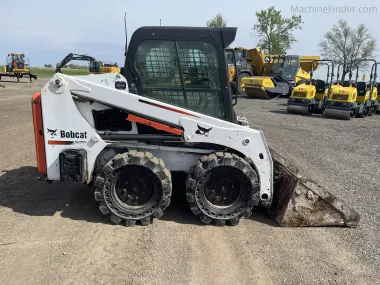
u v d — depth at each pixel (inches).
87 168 179.9
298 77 983.6
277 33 1758.1
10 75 1334.9
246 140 179.9
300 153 349.4
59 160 175.3
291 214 183.6
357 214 184.9
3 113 532.4
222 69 185.3
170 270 143.2
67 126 176.2
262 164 182.9
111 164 171.8
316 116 621.0
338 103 589.0
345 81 620.7
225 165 175.2
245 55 1003.3
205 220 182.2
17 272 138.7
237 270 145.8
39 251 153.6
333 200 183.2
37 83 1299.2
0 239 162.1
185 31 181.2
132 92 186.4
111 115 184.5
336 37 1467.8
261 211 205.2
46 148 177.6
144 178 177.5
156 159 176.4
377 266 152.9
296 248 164.9
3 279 134.3
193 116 177.8
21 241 161.0
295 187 181.6
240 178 179.8
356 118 615.2
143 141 184.2
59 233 169.3
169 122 178.1
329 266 151.6
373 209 213.3
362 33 1440.7
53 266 143.3
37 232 169.5
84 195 216.4
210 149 188.1
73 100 175.3
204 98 188.7
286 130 474.3
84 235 168.1
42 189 224.7
